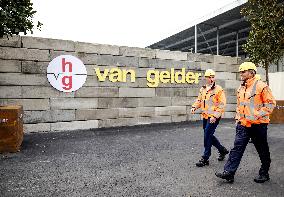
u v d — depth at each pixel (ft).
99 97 32.30
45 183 14.34
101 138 26.99
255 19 42.09
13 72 27.84
